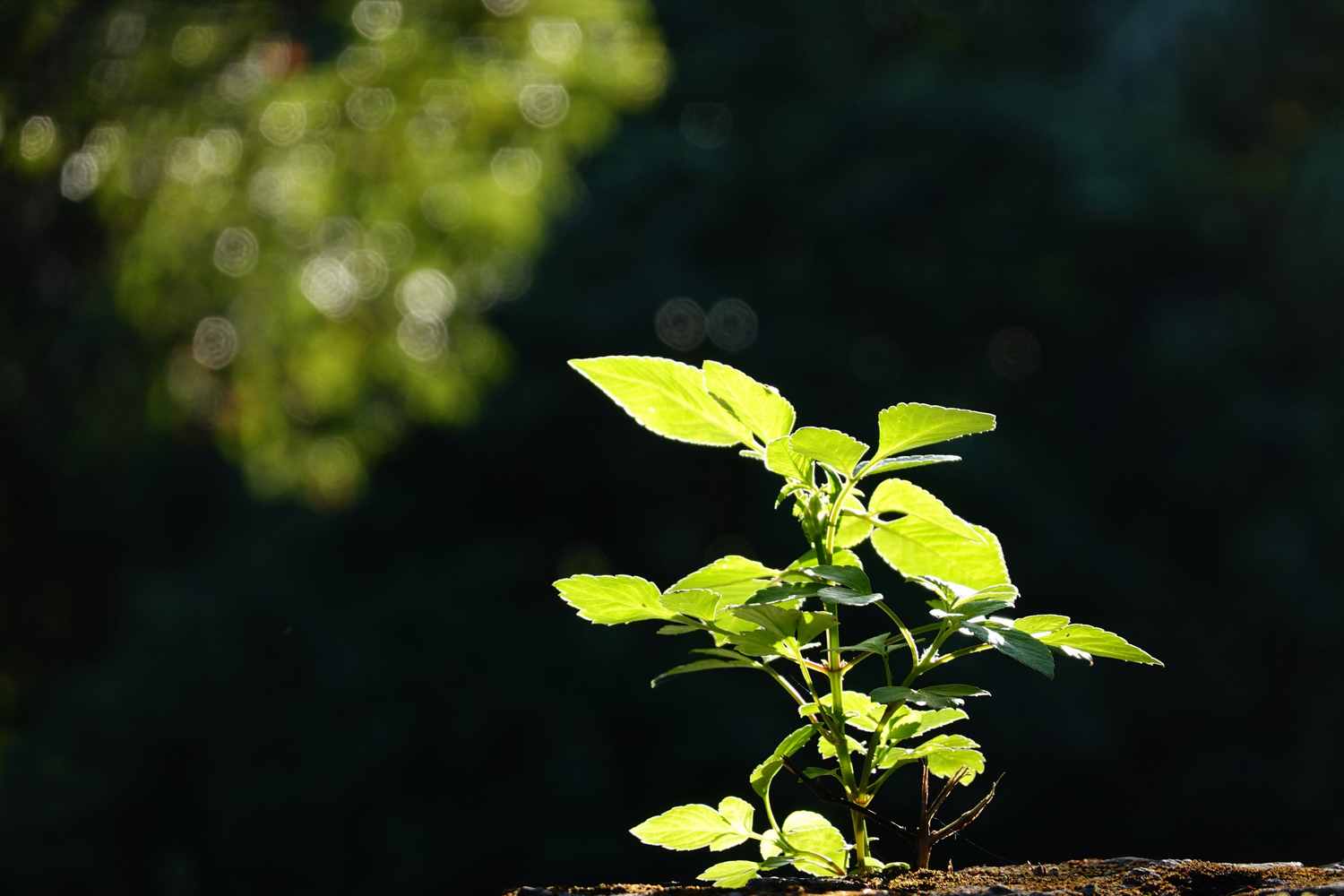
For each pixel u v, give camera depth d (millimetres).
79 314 9281
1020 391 16484
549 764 13359
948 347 16281
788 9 15938
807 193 15445
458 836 13227
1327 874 1506
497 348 11570
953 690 1422
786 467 1562
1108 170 14719
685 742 13391
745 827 1628
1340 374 15430
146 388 9836
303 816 13547
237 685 14203
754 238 15992
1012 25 17875
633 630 14281
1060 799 14945
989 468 14398
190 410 10102
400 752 13492
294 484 11875
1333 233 14758
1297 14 15039
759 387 1560
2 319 9016
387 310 10602
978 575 1623
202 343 9852
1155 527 16375
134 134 9008
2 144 8195
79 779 12250
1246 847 14781
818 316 15422
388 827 13297
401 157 10195
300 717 13859
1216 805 14781
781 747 1617
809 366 15117
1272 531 14930
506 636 14031
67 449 9969
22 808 11266
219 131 9352
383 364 10836
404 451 15102
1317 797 14461
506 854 13211
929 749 1589
